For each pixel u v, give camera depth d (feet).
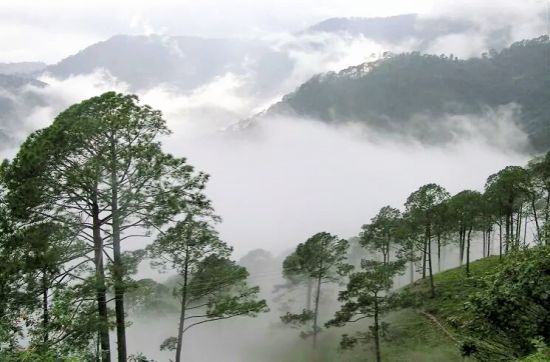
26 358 39.42
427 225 172.86
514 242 48.08
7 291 59.00
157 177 70.38
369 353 151.23
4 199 62.59
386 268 136.05
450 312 153.79
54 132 63.16
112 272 65.82
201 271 88.69
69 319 53.47
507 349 43.29
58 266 62.75
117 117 66.64
